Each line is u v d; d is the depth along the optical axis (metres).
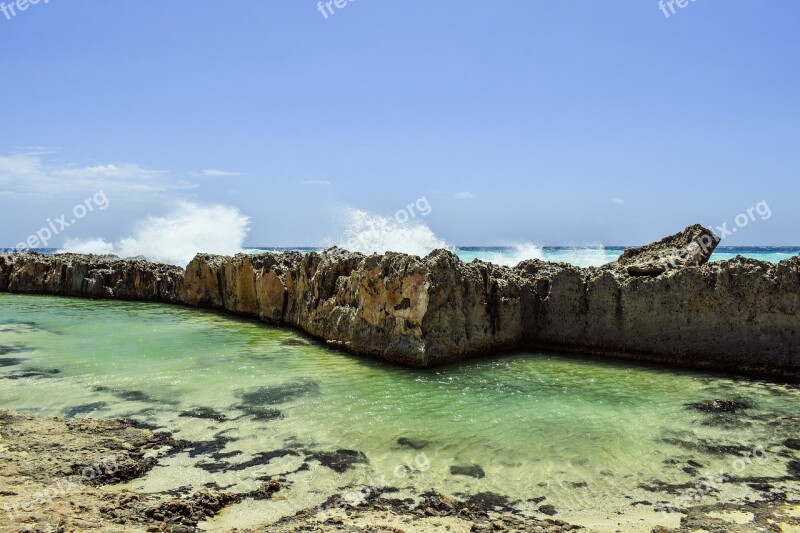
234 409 9.95
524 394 11.07
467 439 8.69
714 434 8.94
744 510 6.56
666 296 13.64
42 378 11.75
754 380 12.17
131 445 8.12
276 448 8.24
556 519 6.36
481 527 6.02
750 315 12.61
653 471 7.63
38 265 31.39
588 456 8.09
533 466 7.75
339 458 7.92
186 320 20.84
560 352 15.13
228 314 22.83
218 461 7.76
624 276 14.70
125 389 11.05
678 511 6.56
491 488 7.12
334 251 18.67
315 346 15.73
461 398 10.78
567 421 9.52
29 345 15.30
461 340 13.85
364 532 5.75
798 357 12.03
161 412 9.72
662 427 9.23
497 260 40.44
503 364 13.71
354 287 15.32
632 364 13.76
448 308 13.58
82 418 9.25
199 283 24.95
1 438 8.08
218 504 6.51
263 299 20.44
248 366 13.16
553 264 17.23
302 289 18.50
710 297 13.07
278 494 6.87
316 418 9.54
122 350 14.77
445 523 6.18
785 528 6.10
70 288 29.91
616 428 9.19
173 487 6.98
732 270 12.86
